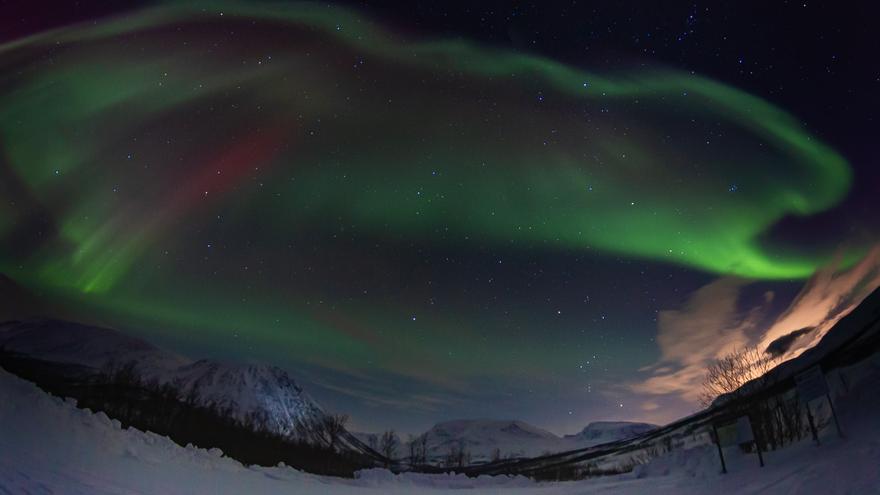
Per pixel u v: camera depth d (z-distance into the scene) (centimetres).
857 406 1711
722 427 1812
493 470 10500
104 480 1332
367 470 3716
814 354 3447
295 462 6291
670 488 1738
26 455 1307
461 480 3922
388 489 3056
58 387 3678
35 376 3384
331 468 5959
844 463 1138
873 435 1372
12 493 956
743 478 1505
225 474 2191
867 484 910
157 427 5584
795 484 1110
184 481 1700
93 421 1959
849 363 2566
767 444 2172
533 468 9331
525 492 3036
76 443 1670
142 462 1823
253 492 1858
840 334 3597
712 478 1750
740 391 2805
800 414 2222
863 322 3444
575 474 6581
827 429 1719
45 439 1552
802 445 1712
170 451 2194
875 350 2388
